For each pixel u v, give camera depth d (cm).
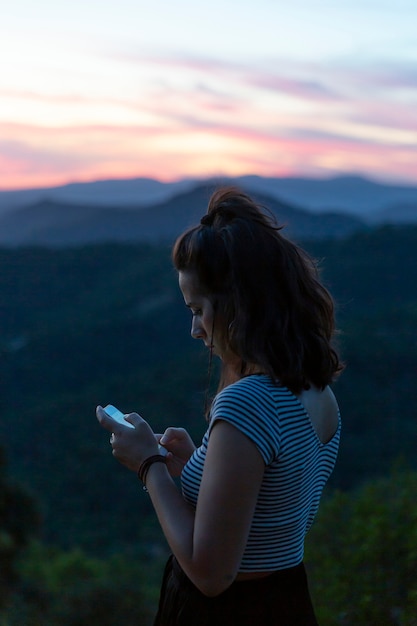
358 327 6900
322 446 129
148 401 6862
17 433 6550
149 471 130
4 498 1445
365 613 321
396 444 4319
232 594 122
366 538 362
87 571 1356
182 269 131
